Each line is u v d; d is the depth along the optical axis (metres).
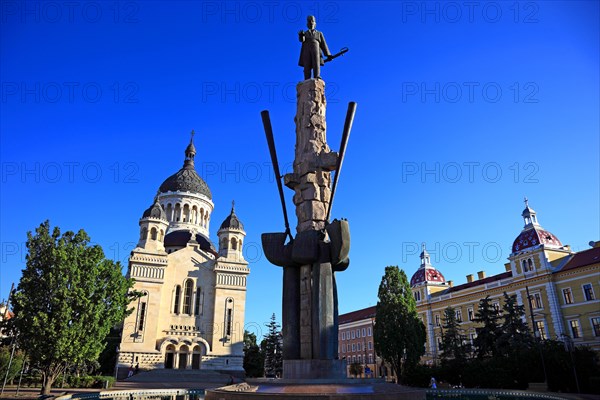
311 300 14.96
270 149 17.20
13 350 32.53
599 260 56.31
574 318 57.91
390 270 58.09
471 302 75.81
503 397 32.00
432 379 43.50
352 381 12.57
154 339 63.28
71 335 32.53
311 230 15.48
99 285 36.19
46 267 33.81
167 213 86.38
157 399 28.91
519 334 51.25
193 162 96.94
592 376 36.31
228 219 78.56
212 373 60.47
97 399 27.98
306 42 19.14
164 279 68.56
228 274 72.19
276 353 90.31
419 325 55.59
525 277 65.31
